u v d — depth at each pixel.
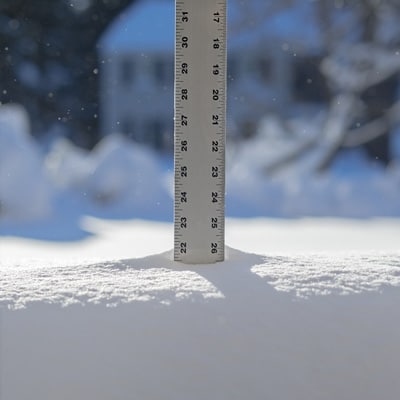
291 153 5.73
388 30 5.67
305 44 5.83
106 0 9.15
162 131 10.07
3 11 8.27
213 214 1.02
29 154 4.10
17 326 0.85
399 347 0.88
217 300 0.89
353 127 6.44
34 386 0.83
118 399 0.82
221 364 0.84
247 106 6.50
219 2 1.02
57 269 0.98
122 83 10.02
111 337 0.85
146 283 0.92
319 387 0.85
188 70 1.02
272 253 1.10
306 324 0.88
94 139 9.46
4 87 8.55
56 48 8.74
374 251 1.13
